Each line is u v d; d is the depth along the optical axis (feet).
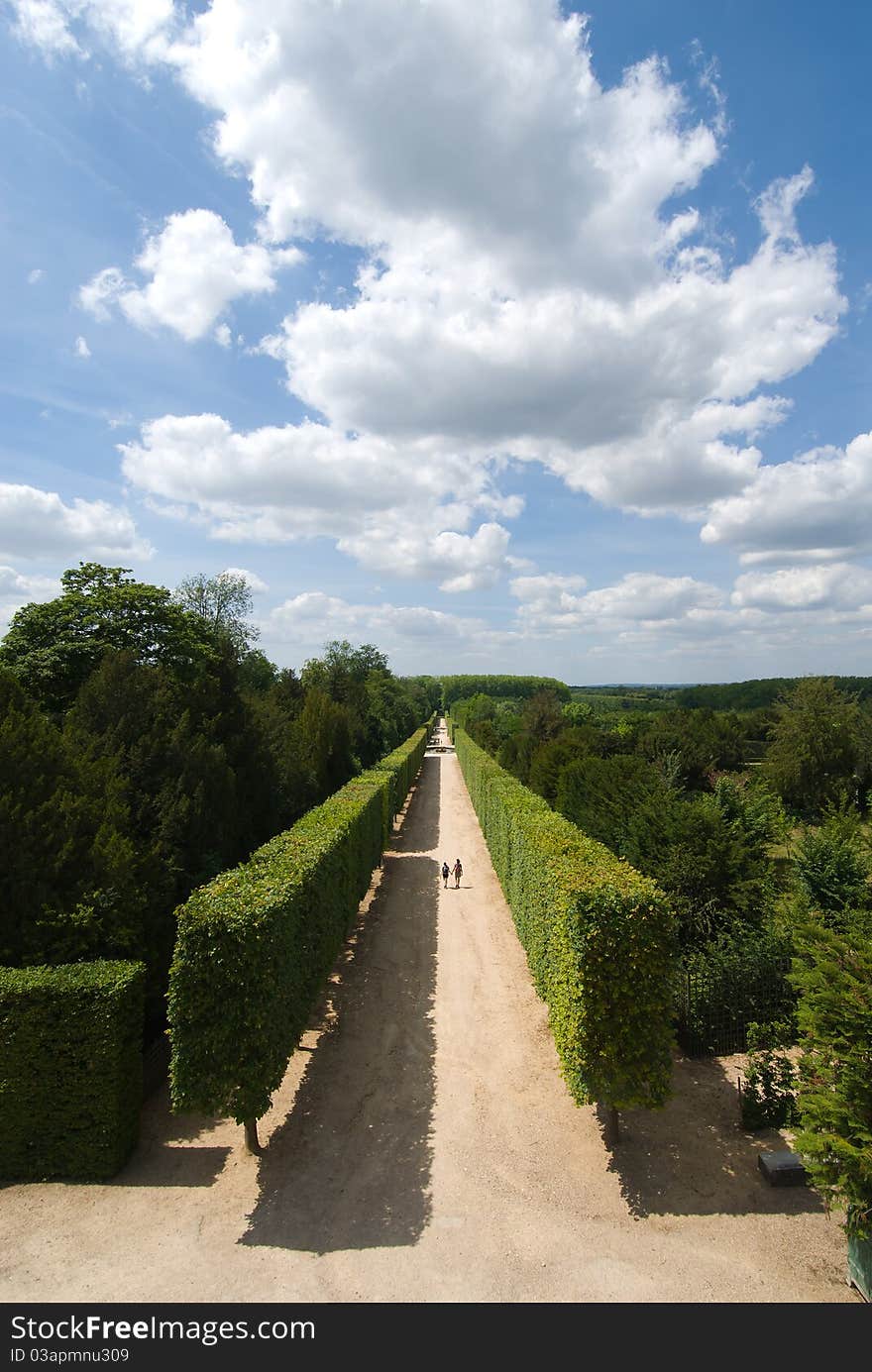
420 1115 35.09
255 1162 31.42
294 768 82.69
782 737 131.64
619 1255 25.36
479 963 56.18
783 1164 29.22
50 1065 30.14
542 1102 36.29
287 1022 34.88
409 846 104.27
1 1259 25.38
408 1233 26.68
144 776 49.60
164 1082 38.99
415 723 299.38
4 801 36.58
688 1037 40.60
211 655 81.87
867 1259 22.88
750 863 48.98
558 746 114.21
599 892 32.99
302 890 39.50
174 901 42.86
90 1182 30.01
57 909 35.55
